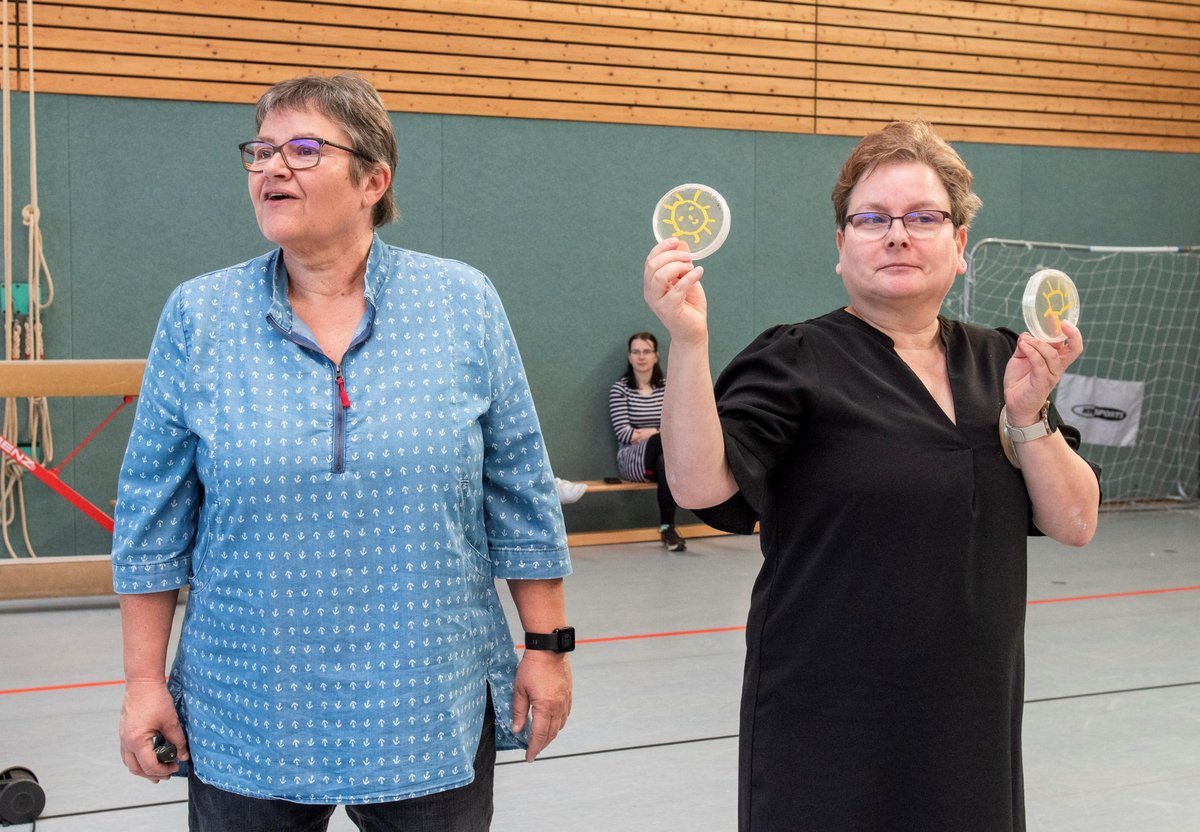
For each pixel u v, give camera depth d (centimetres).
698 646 496
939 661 153
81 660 473
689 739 374
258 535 149
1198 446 964
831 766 154
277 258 160
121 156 682
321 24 718
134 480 158
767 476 166
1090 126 912
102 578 574
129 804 318
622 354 796
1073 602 581
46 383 535
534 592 174
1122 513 896
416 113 743
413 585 150
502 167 764
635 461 741
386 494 150
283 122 153
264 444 148
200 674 156
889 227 162
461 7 746
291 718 150
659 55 793
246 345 154
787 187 832
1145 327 944
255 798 154
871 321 170
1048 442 159
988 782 155
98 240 680
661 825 306
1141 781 337
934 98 866
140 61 681
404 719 150
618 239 792
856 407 158
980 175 884
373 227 167
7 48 638
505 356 167
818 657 156
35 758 353
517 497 170
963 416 161
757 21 815
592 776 341
